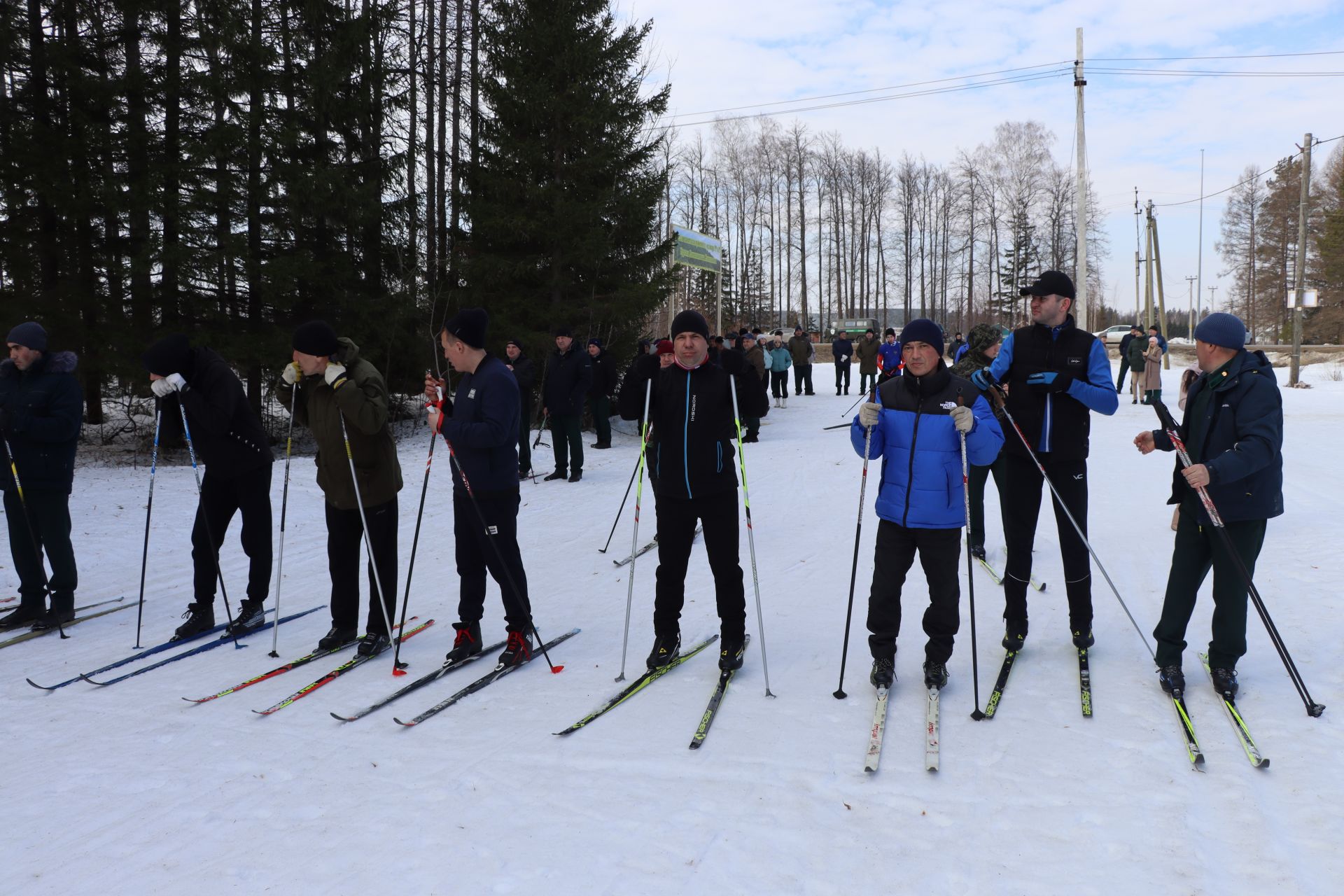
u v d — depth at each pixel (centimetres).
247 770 310
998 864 241
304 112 1204
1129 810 266
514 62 1427
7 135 1018
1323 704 335
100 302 1088
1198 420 348
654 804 278
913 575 555
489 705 366
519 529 748
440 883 238
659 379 376
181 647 455
